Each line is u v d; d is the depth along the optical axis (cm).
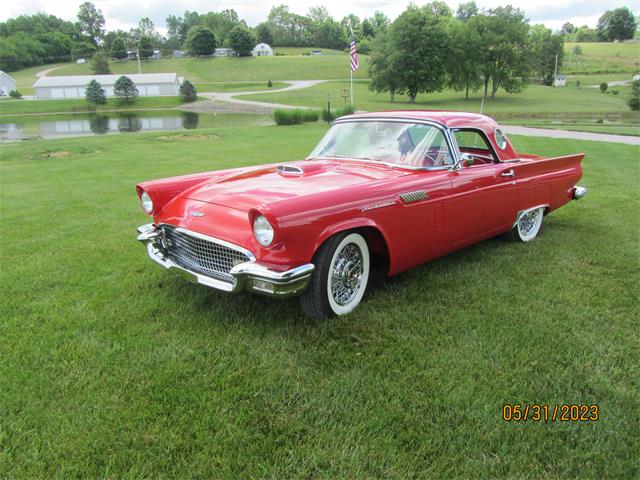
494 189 422
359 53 13912
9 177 1060
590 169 992
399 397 244
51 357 283
